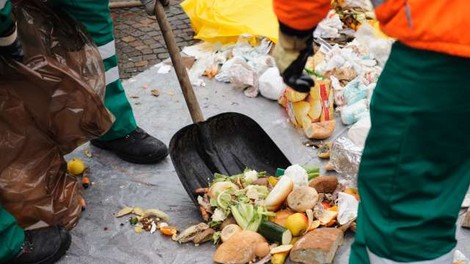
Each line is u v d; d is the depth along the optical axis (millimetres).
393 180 1541
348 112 3092
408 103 1471
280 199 2412
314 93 2957
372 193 1604
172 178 2793
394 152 1518
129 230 2521
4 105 2229
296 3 1531
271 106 3279
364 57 3480
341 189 2557
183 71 2701
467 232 2438
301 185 2490
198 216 2570
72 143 2443
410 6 1412
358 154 2658
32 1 2354
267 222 2371
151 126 3160
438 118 1468
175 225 2531
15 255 2297
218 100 3344
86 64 2465
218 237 2410
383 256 1612
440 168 1538
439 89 1439
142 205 2646
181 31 4062
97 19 2584
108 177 2805
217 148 2695
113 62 2707
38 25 2354
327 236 2254
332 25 3838
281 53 1661
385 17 1464
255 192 2463
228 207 2426
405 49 1461
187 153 2623
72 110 2348
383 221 1592
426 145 1502
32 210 2365
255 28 3611
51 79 2266
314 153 2943
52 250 2355
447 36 1386
